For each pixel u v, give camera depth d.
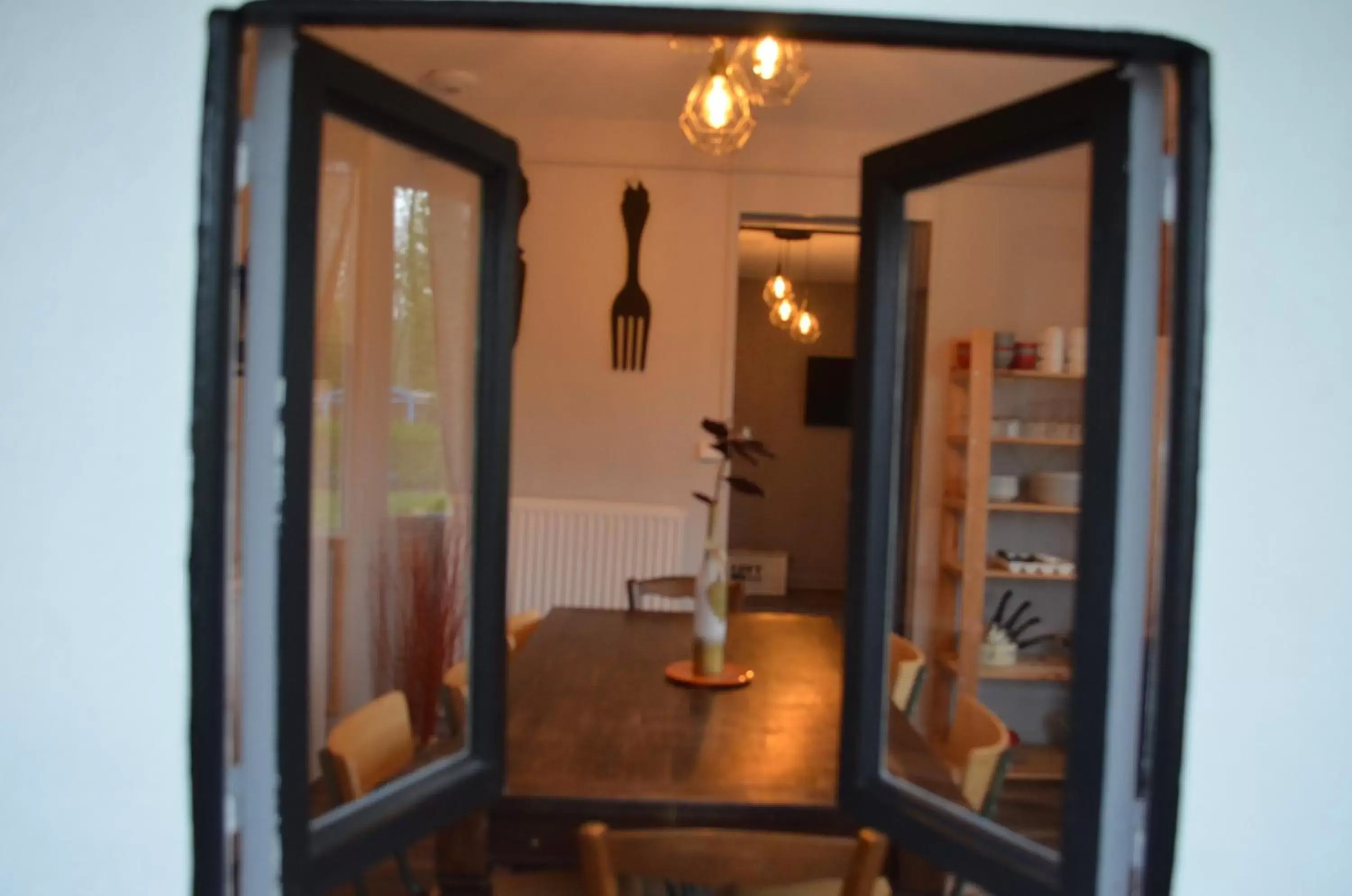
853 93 3.93
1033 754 2.00
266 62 1.31
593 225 4.59
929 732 2.52
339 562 2.83
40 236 1.30
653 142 4.55
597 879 1.54
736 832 1.53
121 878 1.32
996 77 3.66
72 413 1.30
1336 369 1.33
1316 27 1.33
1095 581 1.37
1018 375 4.08
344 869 1.42
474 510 1.68
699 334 4.61
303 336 1.33
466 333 1.84
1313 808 1.35
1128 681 1.36
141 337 1.30
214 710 1.30
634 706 2.35
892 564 1.68
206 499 1.29
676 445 4.64
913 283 1.77
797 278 7.78
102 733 1.32
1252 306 1.33
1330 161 1.33
